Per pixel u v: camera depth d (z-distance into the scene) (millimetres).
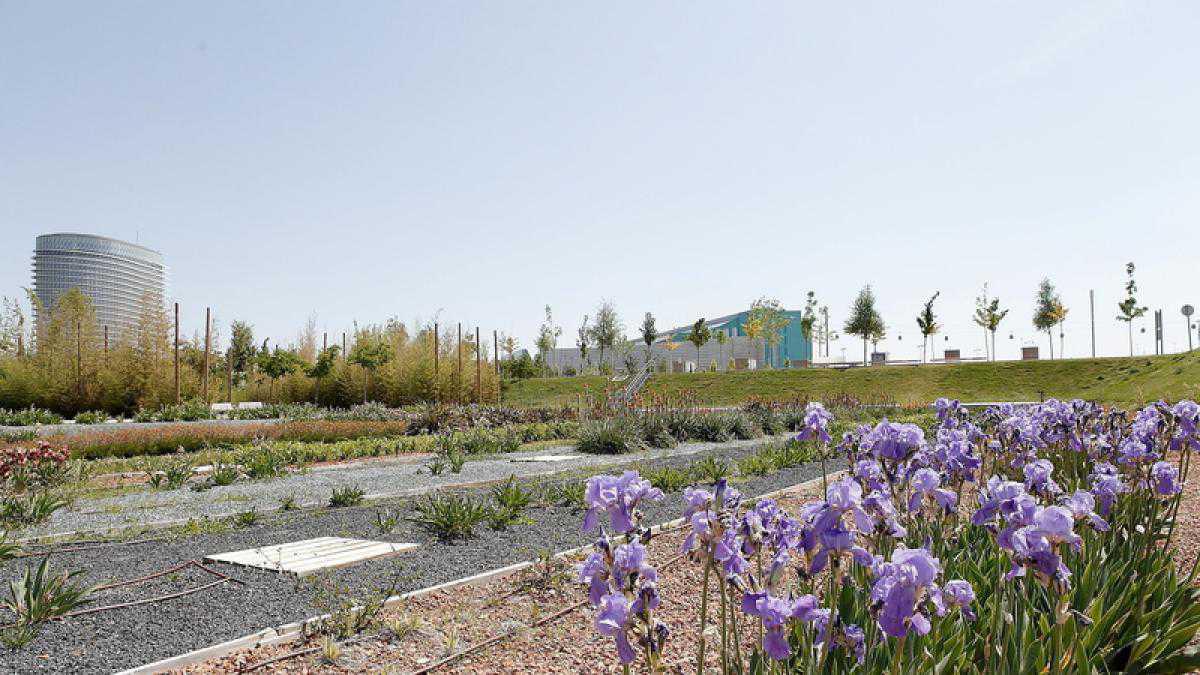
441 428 21156
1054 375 41531
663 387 48625
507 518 7500
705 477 10352
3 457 9930
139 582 5438
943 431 4855
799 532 2533
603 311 66062
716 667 3766
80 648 4109
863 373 46656
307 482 11461
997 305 54656
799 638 3014
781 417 21984
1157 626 3574
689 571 5605
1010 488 2975
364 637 4379
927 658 2771
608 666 3932
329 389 38688
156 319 31297
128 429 17016
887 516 2662
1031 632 3086
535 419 24250
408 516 8102
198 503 9398
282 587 5320
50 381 29938
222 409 31250
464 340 37844
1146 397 29625
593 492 2551
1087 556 4039
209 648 4062
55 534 7383
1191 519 6777
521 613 4809
